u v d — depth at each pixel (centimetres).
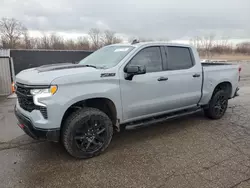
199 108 477
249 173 281
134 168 296
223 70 497
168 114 428
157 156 329
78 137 310
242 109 602
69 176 277
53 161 316
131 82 345
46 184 261
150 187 254
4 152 345
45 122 280
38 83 277
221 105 511
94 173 284
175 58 412
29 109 295
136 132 430
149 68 374
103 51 420
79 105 328
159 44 394
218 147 359
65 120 305
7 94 880
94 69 322
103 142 333
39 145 371
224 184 258
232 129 444
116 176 277
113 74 327
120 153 340
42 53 1034
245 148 354
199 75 444
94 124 321
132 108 354
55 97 278
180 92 416
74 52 1089
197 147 359
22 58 1008
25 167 299
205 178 270
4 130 445
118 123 349
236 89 538
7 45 4366
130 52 358
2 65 871
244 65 2212
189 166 299
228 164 303
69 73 296
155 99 380
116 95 331
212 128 450
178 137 403
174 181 265
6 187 255
